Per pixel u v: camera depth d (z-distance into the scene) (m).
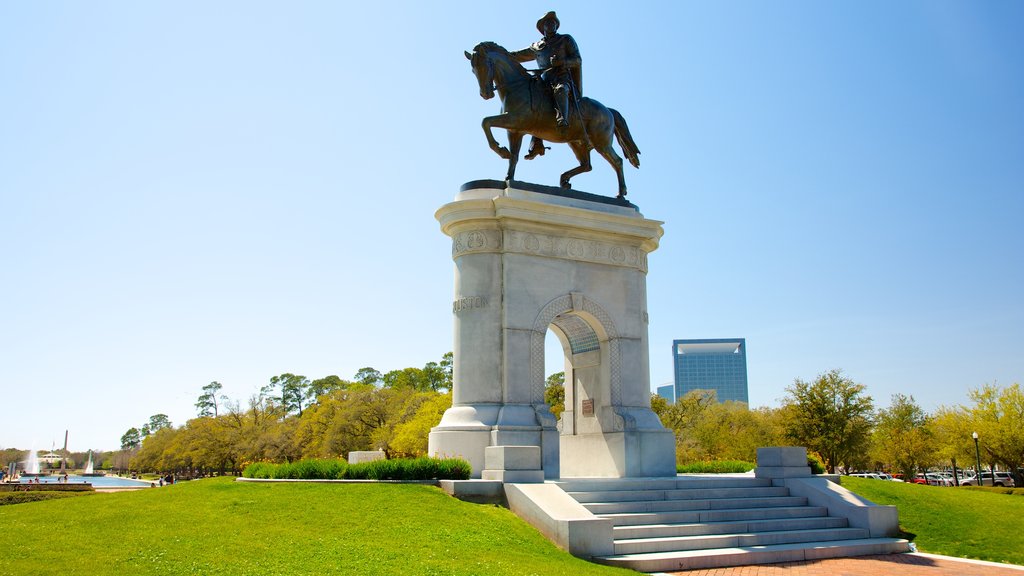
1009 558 19.33
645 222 26.50
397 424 78.44
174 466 130.25
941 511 23.55
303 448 97.44
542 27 26.42
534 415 23.20
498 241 24.58
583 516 16.62
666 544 17.22
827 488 22.05
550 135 26.08
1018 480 58.09
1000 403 57.78
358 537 14.87
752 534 18.61
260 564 12.73
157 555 13.01
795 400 59.38
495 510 18.05
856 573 16.20
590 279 25.70
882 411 82.12
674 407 83.94
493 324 23.94
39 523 15.90
